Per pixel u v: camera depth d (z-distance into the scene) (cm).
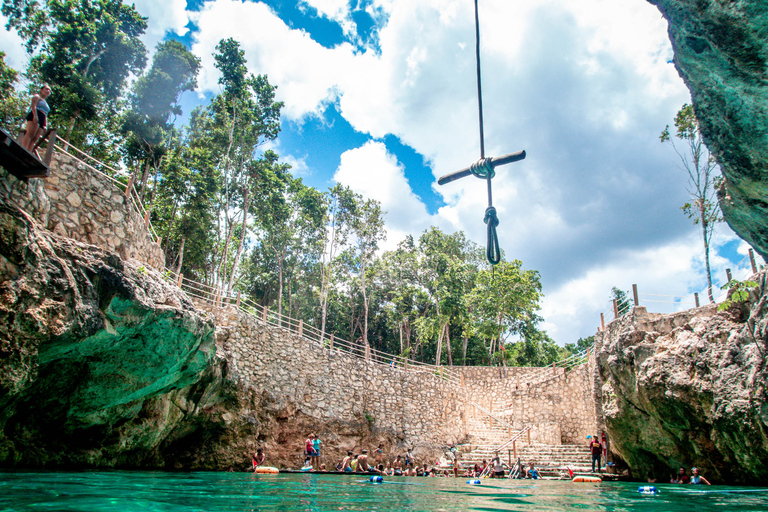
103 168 2097
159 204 2642
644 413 1669
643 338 1727
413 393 2220
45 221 792
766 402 1155
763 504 757
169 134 2550
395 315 4084
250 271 3944
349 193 3700
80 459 986
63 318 711
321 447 1820
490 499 785
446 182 455
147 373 1006
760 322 1227
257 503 570
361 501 664
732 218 587
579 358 2703
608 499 830
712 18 389
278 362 1788
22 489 541
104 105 2248
